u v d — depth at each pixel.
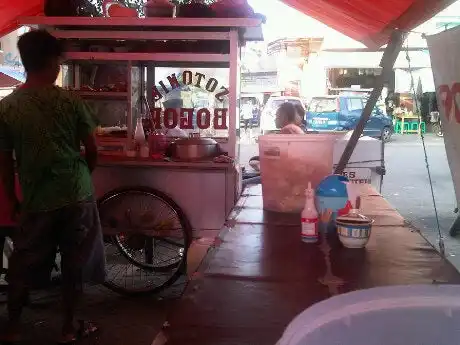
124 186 4.03
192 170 4.00
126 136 4.40
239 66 4.54
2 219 3.59
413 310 0.76
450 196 9.11
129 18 4.14
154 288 4.02
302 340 0.71
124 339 3.31
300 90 23.25
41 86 2.97
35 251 3.00
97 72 4.70
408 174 11.77
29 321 3.56
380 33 4.49
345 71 22.62
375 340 0.76
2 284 4.07
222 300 1.43
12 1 5.04
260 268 1.73
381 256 1.88
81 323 3.44
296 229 2.32
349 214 2.09
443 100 3.43
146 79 4.62
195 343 1.15
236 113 4.34
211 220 4.04
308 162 2.56
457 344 0.75
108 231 4.11
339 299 0.79
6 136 2.93
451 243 5.96
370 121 19.16
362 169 5.27
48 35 2.99
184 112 4.59
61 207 2.97
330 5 4.50
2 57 10.52
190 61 4.38
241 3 4.10
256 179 4.70
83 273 3.13
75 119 3.02
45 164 2.91
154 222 4.06
